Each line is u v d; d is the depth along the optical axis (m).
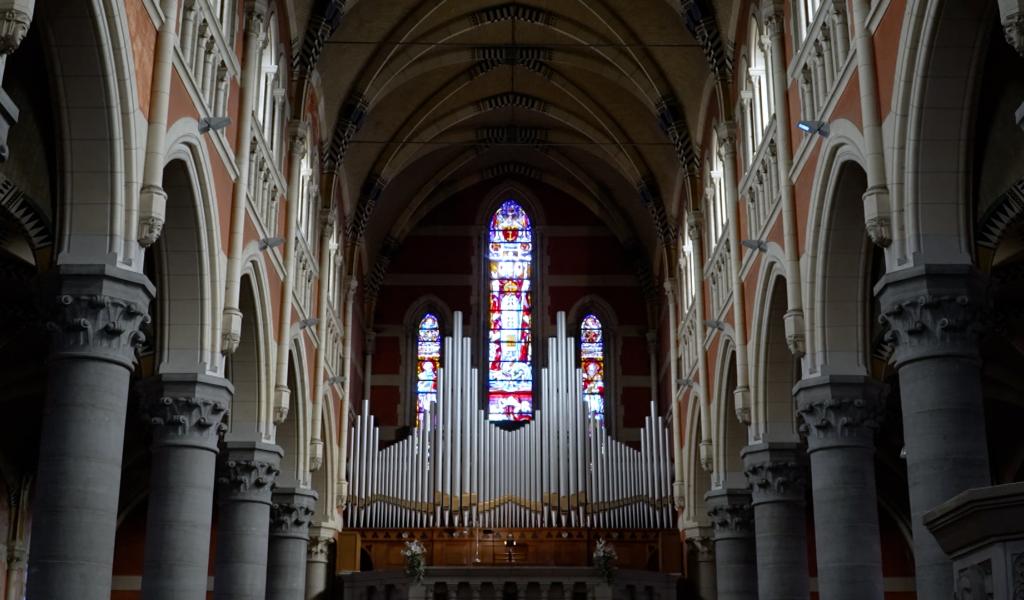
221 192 21.22
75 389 14.97
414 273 44.50
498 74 38.88
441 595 32.84
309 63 28.92
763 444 25.19
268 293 25.22
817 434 20.42
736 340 27.11
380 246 43.94
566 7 34.16
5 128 11.09
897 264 16.22
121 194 15.58
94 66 15.05
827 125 19.66
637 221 44.06
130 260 15.58
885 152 16.91
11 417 30.02
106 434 15.01
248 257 23.02
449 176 44.59
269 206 25.91
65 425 14.83
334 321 35.53
